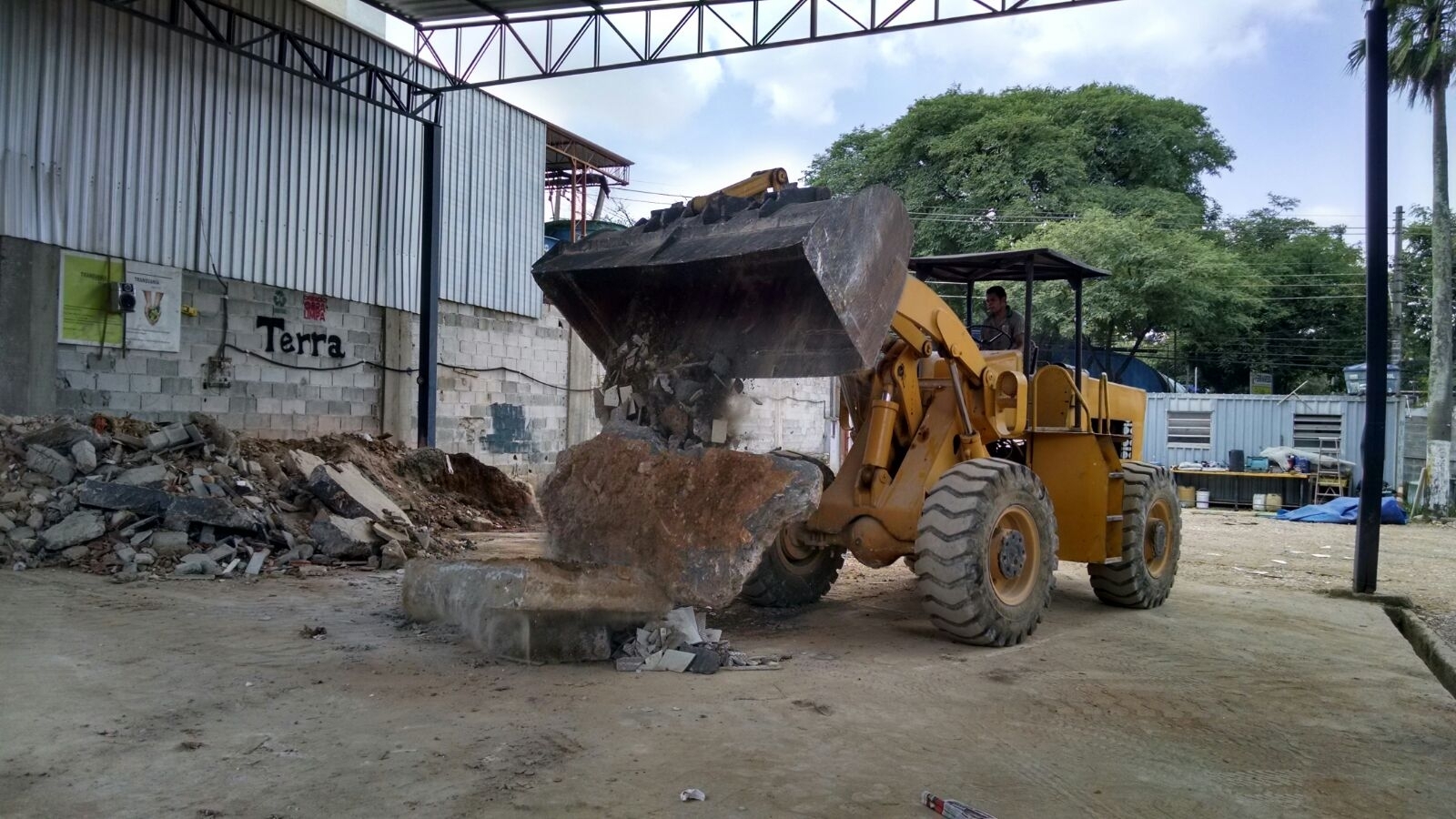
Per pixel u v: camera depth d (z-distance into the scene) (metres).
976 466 6.24
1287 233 35.00
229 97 11.58
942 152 29.50
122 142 10.52
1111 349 27.12
